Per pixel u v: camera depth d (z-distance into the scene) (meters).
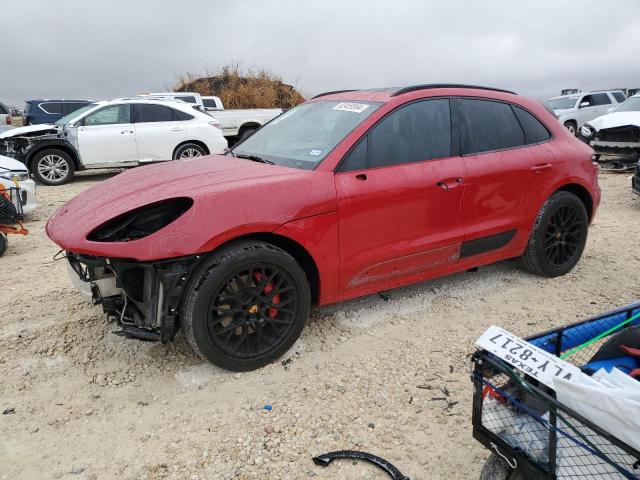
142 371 3.46
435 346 3.76
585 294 4.62
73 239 3.06
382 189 3.68
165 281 3.06
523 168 4.41
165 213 3.19
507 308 4.35
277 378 3.38
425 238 3.98
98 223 3.10
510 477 2.13
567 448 1.87
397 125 3.90
